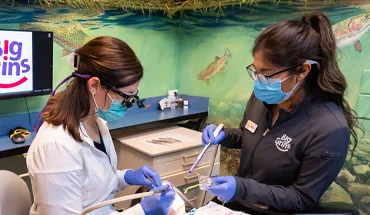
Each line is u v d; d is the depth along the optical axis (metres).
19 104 1.87
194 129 2.55
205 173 2.05
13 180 1.07
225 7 2.28
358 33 1.74
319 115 1.08
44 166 0.94
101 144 1.20
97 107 1.07
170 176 1.89
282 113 1.13
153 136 2.12
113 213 1.08
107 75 0.99
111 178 1.19
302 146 1.07
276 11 2.01
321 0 1.83
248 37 2.18
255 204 1.12
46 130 1.01
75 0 1.90
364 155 1.78
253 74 1.14
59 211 0.95
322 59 1.06
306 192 1.04
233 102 2.35
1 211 0.97
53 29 1.94
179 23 2.62
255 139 1.23
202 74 2.53
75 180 0.98
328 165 1.02
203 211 1.07
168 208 1.10
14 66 1.67
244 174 1.28
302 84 1.11
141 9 2.33
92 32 2.12
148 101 2.49
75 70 1.04
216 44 2.39
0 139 1.72
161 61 2.56
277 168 1.13
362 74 1.75
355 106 1.80
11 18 1.76
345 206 1.15
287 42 0.99
